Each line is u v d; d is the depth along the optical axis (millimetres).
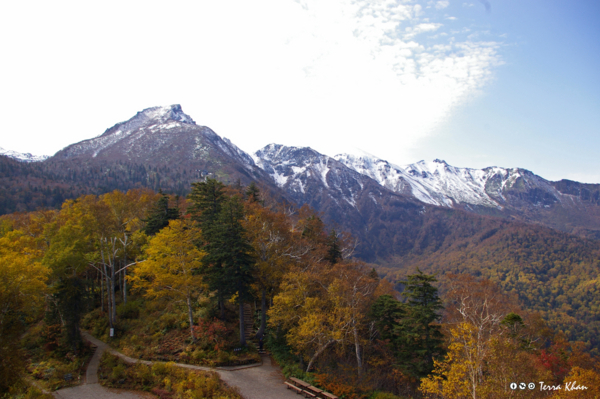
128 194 50625
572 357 34531
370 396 25984
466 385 19938
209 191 42531
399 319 34938
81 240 34688
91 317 38812
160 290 35688
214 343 30500
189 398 22703
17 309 25328
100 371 27828
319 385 26000
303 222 51781
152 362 28828
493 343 20609
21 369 22750
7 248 29453
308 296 33000
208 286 32406
